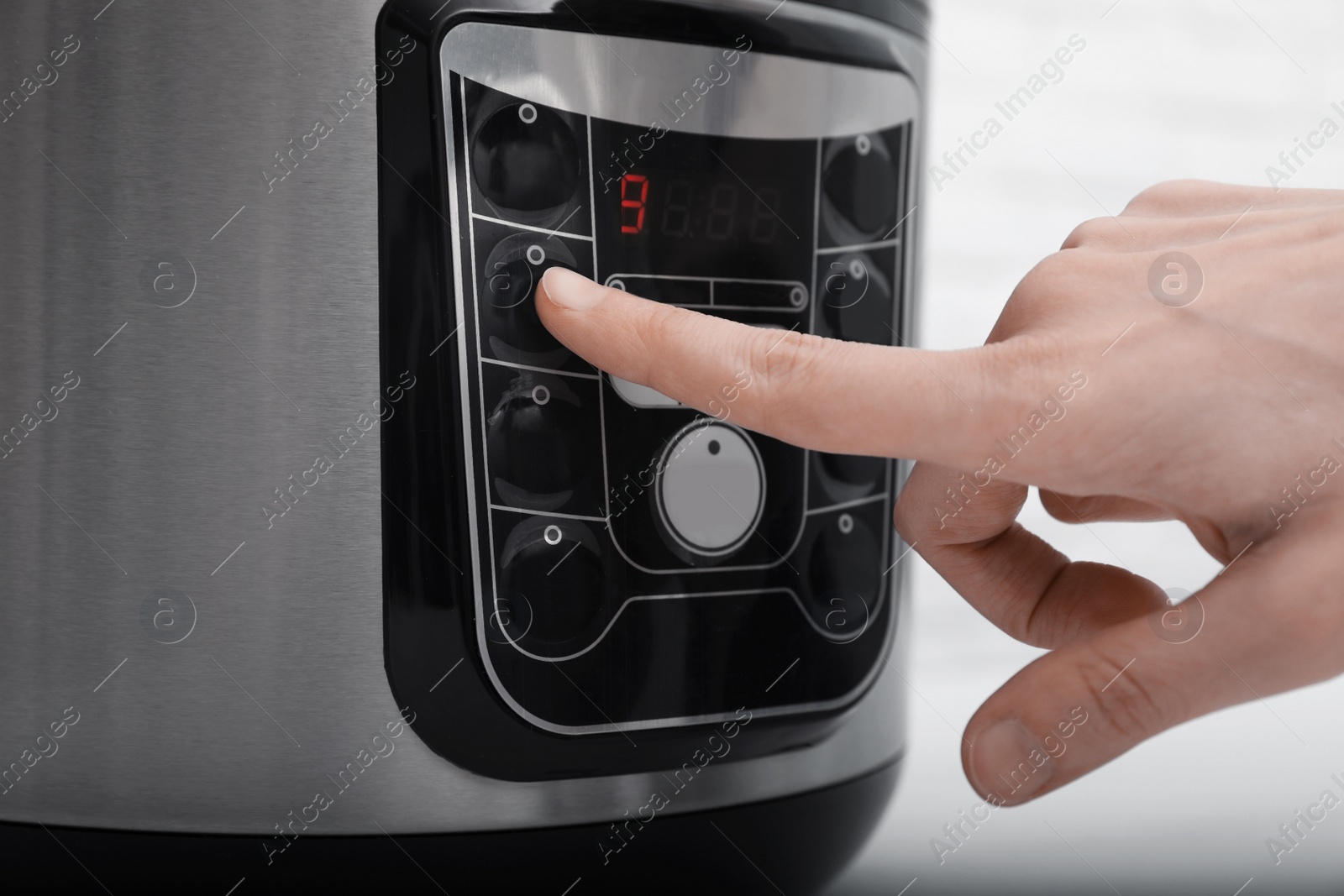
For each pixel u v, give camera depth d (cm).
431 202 35
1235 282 31
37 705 38
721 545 40
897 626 47
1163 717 29
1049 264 33
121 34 36
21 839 38
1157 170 106
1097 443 30
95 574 37
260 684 37
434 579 36
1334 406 29
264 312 36
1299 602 28
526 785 39
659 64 38
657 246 39
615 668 39
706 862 41
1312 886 42
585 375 38
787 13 40
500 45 36
